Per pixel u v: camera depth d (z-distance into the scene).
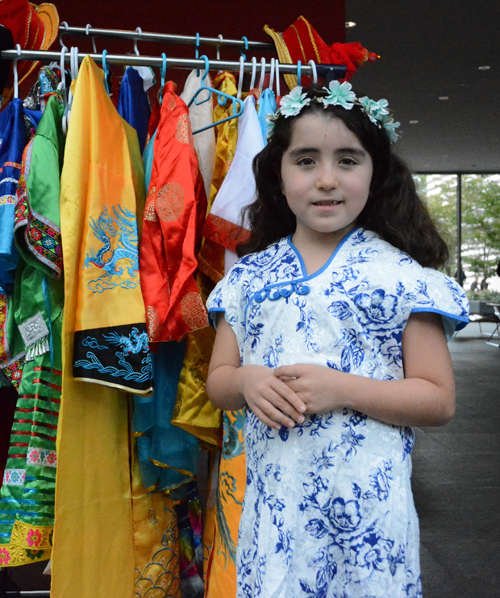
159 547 1.14
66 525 0.99
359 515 0.73
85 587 1.01
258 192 0.98
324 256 0.83
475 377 5.24
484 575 1.73
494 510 2.23
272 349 0.81
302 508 0.75
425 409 0.74
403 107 6.89
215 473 1.25
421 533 2.02
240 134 1.15
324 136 0.78
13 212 1.06
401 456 0.77
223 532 1.09
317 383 0.73
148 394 1.00
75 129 1.03
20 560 1.05
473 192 11.29
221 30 2.22
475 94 6.40
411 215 0.88
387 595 0.72
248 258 0.92
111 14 2.19
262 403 0.75
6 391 1.31
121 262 1.03
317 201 0.79
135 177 1.14
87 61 1.07
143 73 1.35
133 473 1.13
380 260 0.80
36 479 1.07
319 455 0.75
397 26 4.54
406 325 0.78
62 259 1.03
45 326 1.09
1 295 1.16
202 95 1.26
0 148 1.10
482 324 10.82
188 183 1.04
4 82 1.18
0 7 1.21
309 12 2.23
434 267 0.89
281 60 1.31
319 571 0.74
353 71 1.33
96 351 0.98
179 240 1.04
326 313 0.77
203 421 1.11
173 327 1.03
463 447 3.08
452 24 4.51
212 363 0.90
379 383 0.74
